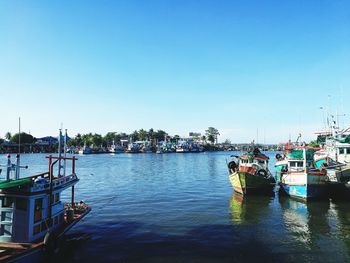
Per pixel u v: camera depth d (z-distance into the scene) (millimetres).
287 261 16906
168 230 22781
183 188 44906
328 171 37000
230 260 17078
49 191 17344
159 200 35094
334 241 20047
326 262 16781
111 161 117812
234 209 30016
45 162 104125
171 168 83188
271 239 20547
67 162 109688
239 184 37625
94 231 22562
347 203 32438
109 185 48312
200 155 178125
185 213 28312
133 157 154000
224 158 141625
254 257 17484
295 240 20297
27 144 178250
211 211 29141
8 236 15602
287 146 47094
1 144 165625
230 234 21703
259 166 41625
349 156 42094
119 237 21125
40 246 15234
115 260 17172
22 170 73562
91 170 76312
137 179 56688
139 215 27578
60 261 16984
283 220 25531
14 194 15523
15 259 13781
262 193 38125
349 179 36406
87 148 190875
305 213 27969
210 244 19641
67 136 23953
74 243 19906
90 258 17438
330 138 46938
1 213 15711
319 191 33594
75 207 23688
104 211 29250
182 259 17281
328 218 26031
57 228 18531
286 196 37125
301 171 34812
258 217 26625
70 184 20859
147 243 19875
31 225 15859
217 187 45875
